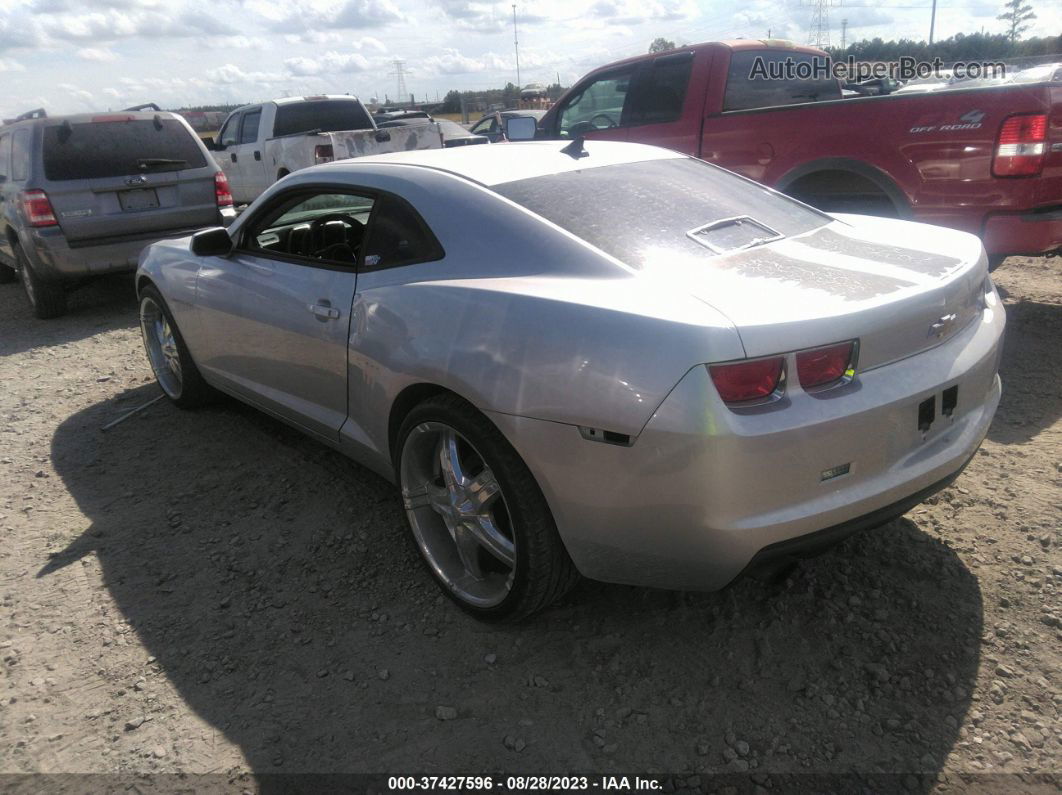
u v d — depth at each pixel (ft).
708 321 6.72
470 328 8.00
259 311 11.41
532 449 7.41
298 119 39.55
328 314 9.98
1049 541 9.49
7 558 10.58
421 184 9.44
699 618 8.70
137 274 15.15
